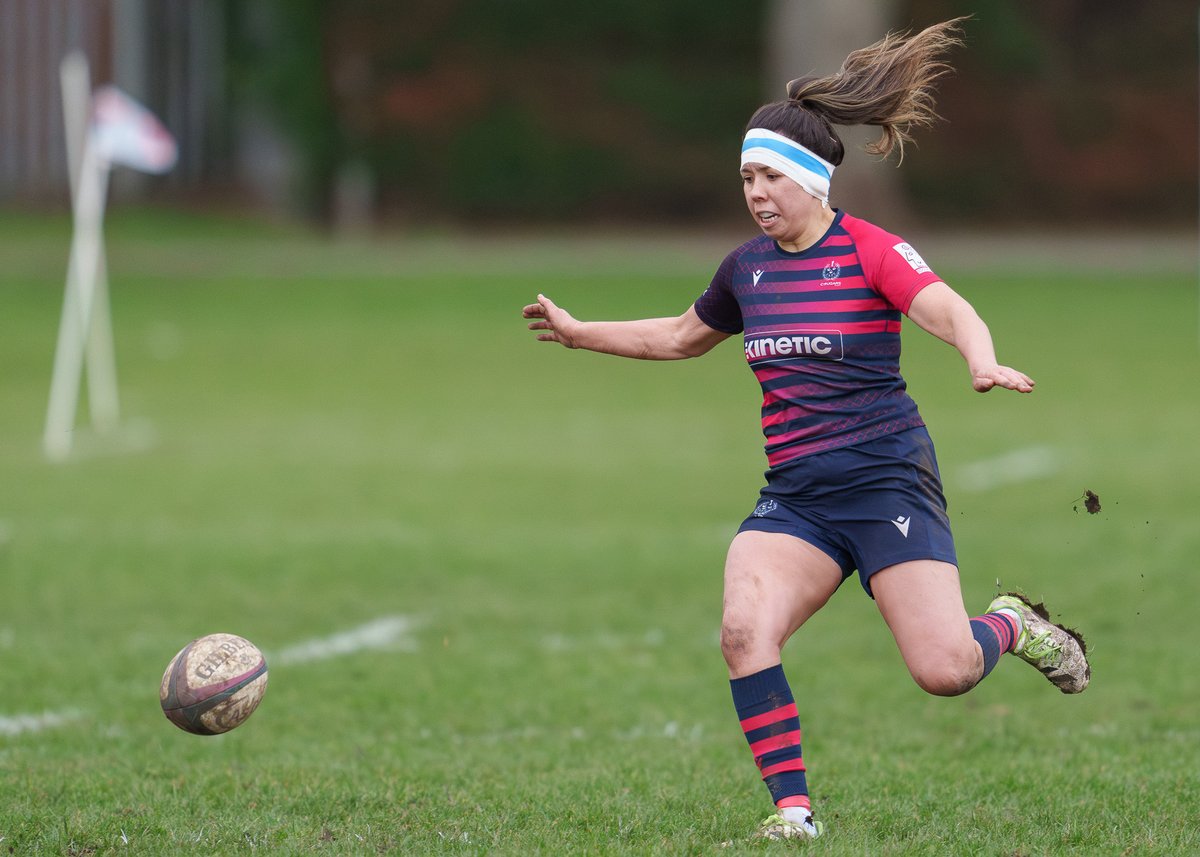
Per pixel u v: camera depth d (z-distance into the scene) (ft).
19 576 124.06
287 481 172.24
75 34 419.95
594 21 484.74
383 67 472.85
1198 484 160.45
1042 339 284.61
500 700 90.22
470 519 150.71
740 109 483.10
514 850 56.18
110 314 306.55
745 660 57.41
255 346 281.33
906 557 57.41
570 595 119.03
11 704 88.69
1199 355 268.21
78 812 62.64
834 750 79.00
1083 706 88.17
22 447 194.70
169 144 197.36
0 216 398.42
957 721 85.81
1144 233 474.49
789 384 58.90
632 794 66.80
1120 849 56.44
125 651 101.55
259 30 447.42
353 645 103.91
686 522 148.97
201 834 59.16
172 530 144.36
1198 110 497.05
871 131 416.87
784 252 59.72
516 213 473.26
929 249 407.03
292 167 451.12
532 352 281.95
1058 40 520.01
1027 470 169.89
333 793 66.54
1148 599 113.39
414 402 234.58
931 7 486.38
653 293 331.16
